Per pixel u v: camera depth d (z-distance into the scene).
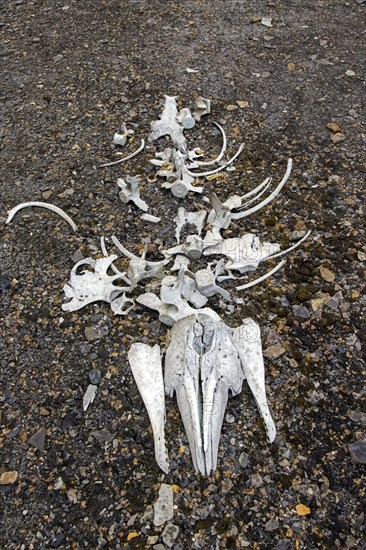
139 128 2.82
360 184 2.46
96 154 2.68
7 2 3.88
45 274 2.18
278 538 1.52
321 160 2.58
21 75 3.20
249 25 3.51
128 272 2.07
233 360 1.73
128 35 3.47
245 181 2.50
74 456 1.70
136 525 1.55
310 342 1.92
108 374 1.87
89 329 1.98
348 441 1.69
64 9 3.76
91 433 1.74
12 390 1.85
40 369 1.90
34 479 1.66
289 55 3.25
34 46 3.43
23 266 2.21
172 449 1.68
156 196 2.45
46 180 2.57
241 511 1.57
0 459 1.71
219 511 1.57
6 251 2.27
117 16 3.64
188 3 3.73
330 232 2.26
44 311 2.05
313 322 1.97
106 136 2.78
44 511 1.60
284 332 1.95
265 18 3.56
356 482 1.62
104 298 2.03
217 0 3.76
